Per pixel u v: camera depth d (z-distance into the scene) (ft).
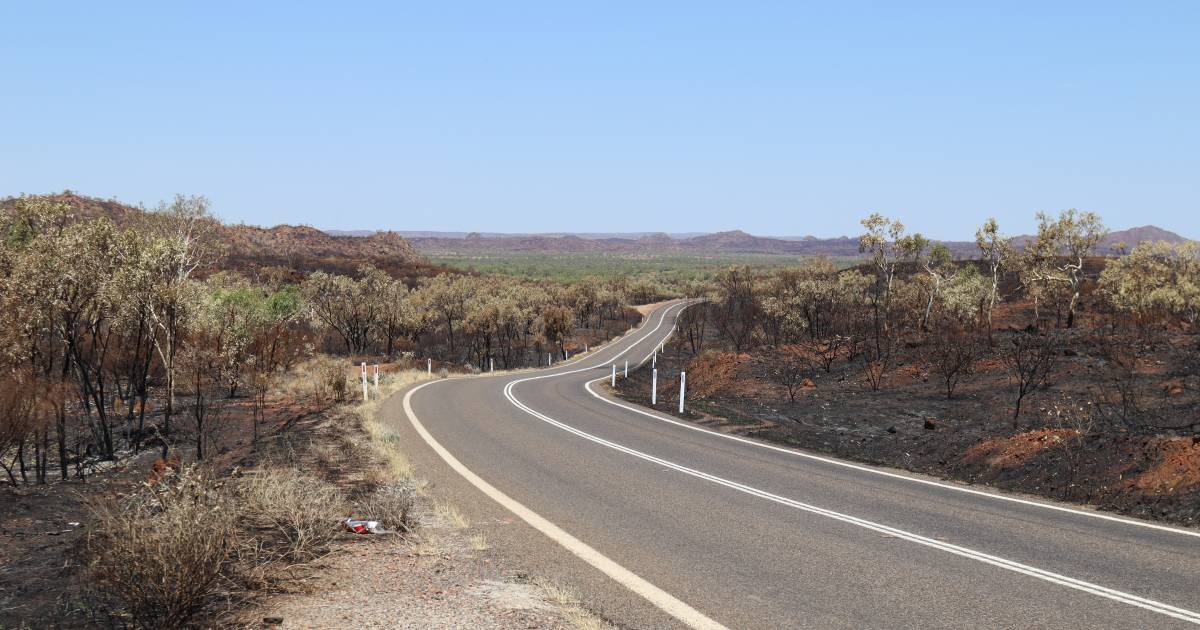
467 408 68.18
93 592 18.56
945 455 44.34
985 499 32.14
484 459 41.75
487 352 197.98
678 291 494.18
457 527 26.63
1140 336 77.41
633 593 19.88
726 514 29.17
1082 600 19.16
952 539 25.38
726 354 107.04
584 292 316.60
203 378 68.74
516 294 243.60
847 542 25.03
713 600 19.34
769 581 20.93
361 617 17.11
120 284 56.44
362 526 25.53
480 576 20.88
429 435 50.75
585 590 20.07
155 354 76.89
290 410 67.31
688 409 66.28
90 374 67.51
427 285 303.48
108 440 55.42
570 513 29.25
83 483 43.09
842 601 19.24
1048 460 37.19
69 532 28.22
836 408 66.39
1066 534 25.95
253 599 18.04
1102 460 34.83
